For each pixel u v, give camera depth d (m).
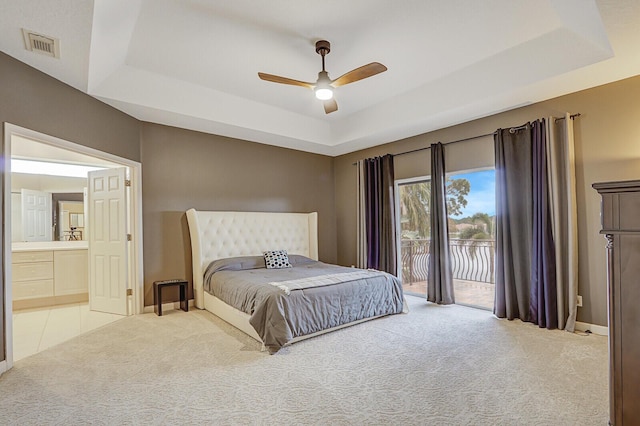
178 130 4.62
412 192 5.63
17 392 2.25
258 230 5.22
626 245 1.43
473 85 3.67
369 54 3.34
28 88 2.80
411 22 2.80
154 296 4.34
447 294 4.50
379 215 5.39
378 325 3.67
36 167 5.11
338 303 3.48
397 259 5.27
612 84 3.23
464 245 5.62
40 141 2.93
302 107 4.82
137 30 2.88
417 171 5.03
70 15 2.17
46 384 2.36
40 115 2.91
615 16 2.20
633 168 3.11
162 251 4.44
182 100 4.01
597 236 3.32
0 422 1.91
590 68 2.96
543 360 2.70
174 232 4.55
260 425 1.87
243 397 2.18
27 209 5.02
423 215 5.50
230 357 2.83
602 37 2.54
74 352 2.95
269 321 2.99
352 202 6.15
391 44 3.15
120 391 2.26
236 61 3.47
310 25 2.84
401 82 3.99
